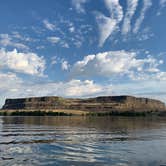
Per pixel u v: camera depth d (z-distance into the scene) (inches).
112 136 2513.5
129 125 4987.7
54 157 1325.0
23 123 5315.0
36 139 2177.7
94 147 1711.4
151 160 1251.2
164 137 2433.6
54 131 3115.2
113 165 1146.7
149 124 5585.6
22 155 1362.0
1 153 1406.3
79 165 1146.0
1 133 2748.5
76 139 2210.9
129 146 1765.5
